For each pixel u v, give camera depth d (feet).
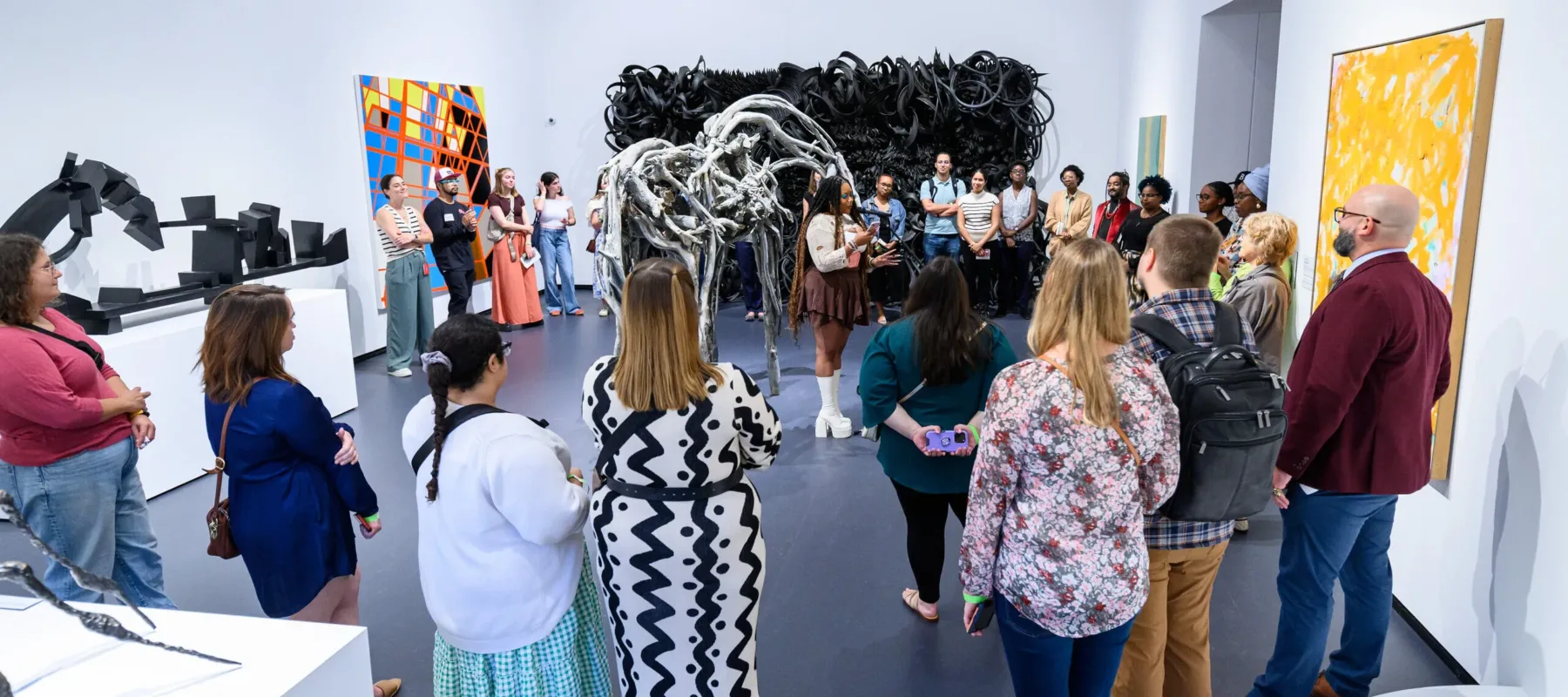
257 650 4.59
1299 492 7.43
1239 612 9.86
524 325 26.30
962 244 26.37
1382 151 9.70
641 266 5.93
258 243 17.04
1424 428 7.13
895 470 8.84
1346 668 7.93
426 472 5.83
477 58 27.53
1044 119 28.96
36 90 14.32
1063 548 5.49
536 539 5.58
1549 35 7.09
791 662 9.05
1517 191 7.48
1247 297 10.81
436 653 6.28
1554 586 7.01
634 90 28.99
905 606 10.09
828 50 29.78
